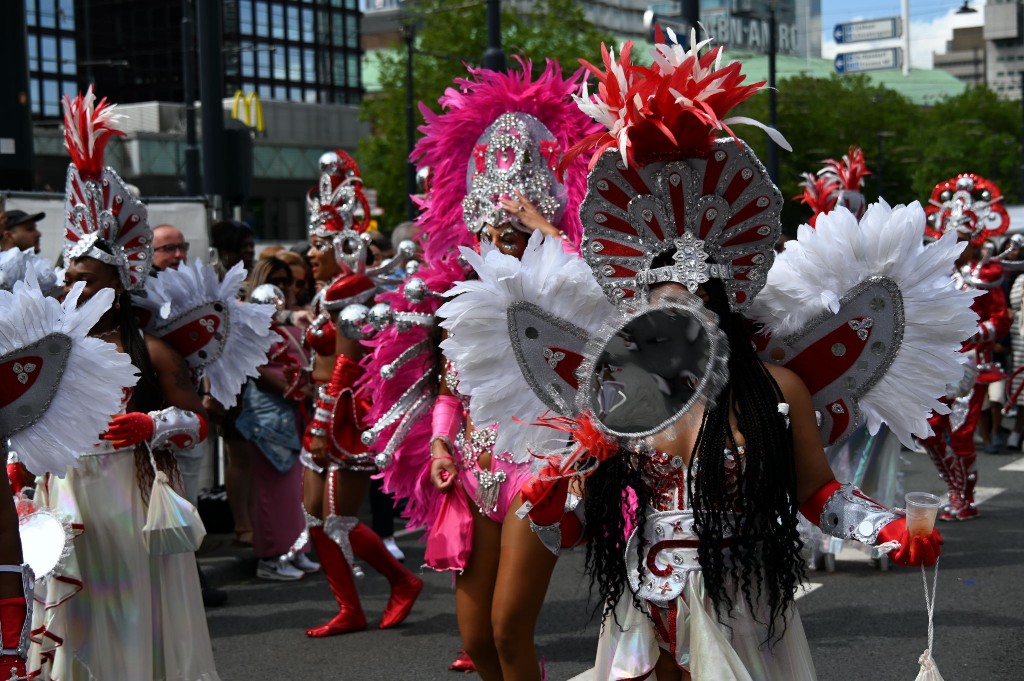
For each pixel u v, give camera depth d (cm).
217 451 872
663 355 271
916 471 1087
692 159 284
